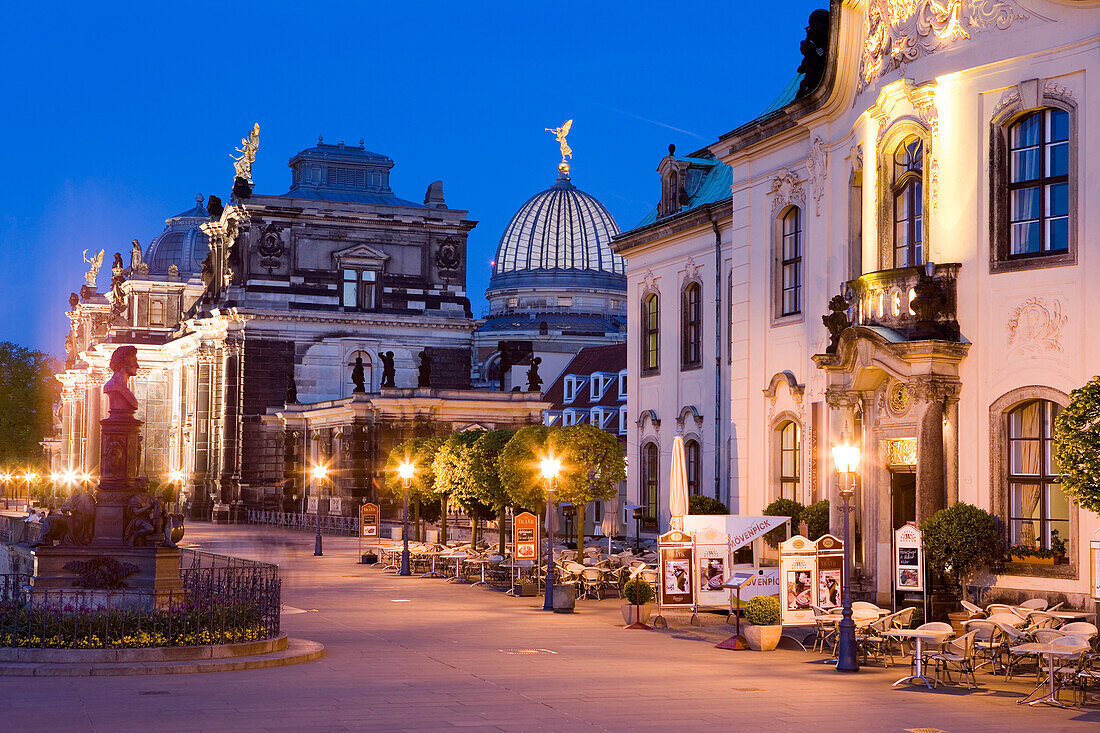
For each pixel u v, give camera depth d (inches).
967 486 1306.6
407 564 2155.5
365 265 4547.2
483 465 2121.1
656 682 969.5
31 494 6156.5
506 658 1110.4
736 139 1774.1
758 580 1401.3
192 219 6579.7
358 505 3671.3
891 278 1368.1
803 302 1641.2
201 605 1078.4
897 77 1413.6
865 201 1453.0
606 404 3951.8
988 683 1001.5
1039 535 1258.0
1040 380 1246.9
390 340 4562.0
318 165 4825.3
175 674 968.3
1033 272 1262.3
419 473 2486.5
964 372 1316.4
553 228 6333.7
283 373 4414.4
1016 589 1243.2
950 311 1322.6
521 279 6264.8
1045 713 864.9
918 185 1392.7
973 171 1322.6
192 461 4623.5
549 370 5078.7
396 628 1363.2
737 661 1121.4
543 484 1851.6
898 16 1412.4
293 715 792.3
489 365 5206.7
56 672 949.8
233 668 998.4
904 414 1369.3
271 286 4441.4
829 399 1443.2
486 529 2910.9
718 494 2066.9
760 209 1753.2
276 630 1123.9
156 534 1261.1
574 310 6176.2
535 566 1847.9
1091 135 1219.2
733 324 1813.5
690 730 769.6
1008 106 1291.8
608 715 815.1
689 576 1396.4
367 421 3705.7
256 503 4338.1
